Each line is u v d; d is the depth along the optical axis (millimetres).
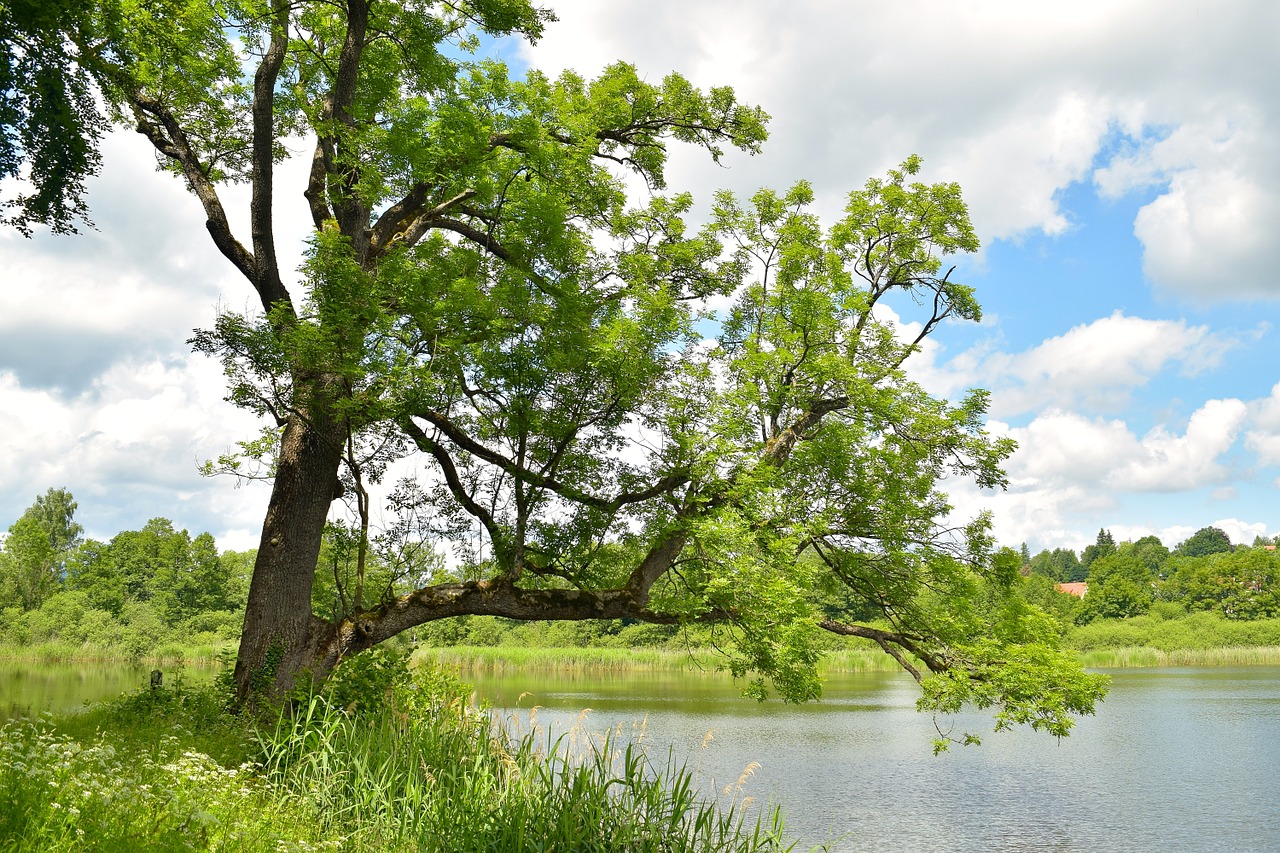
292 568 13703
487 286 15211
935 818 18734
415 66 16641
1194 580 101562
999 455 16500
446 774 10008
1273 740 30109
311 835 8516
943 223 19609
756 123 19125
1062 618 95875
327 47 17500
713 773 21734
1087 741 29875
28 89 11008
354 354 12367
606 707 33312
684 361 15633
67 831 5797
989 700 14453
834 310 16875
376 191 15117
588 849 9039
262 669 13188
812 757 25047
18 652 60188
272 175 14734
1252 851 16766
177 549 88750
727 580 13570
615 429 15477
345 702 12516
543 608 14695
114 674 45219
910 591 16172
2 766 6340
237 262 14734
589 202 17391
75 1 11102
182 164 15516
